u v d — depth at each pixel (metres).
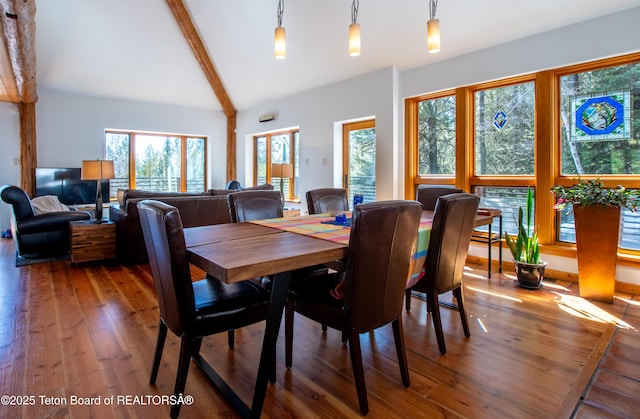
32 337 2.25
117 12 4.83
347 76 5.14
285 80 5.84
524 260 3.31
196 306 1.56
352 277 1.49
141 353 2.06
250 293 1.71
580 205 2.95
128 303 2.86
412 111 4.68
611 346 2.16
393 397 1.67
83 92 6.19
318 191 3.12
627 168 3.18
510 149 3.91
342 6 3.99
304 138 6.02
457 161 4.21
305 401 1.64
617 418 1.52
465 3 3.45
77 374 1.84
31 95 5.30
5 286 3.29
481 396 1.67
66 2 4.52
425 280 2.07
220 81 6.65
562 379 1.81
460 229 2.10
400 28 3.98
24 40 3.43
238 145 7.64
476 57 3.96
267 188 5.28
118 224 4.16
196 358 1.88
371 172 5.23
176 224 1.39
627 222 3.20
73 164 6.21
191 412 1.56
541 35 3.50
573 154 3.48
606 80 3.26
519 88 3.82
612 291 2.86
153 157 7.16
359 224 1.44
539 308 2.78
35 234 4.27
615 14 3.08
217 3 4.76
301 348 2.15
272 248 1.56
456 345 2.18
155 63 5.86
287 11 4.37
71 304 2.83
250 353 2.09
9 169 5.80
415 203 1.66
